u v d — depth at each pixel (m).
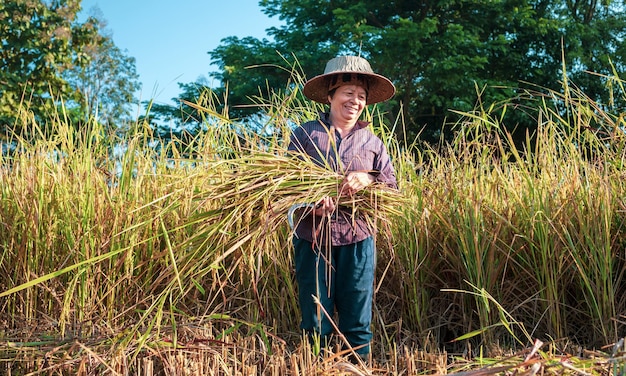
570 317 3.77
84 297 3.52
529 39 17.38
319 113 3.37
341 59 3.27
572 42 16.55
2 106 10.97
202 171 3.66
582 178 3.82
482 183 4.04
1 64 12.09
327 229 3.09
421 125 16.84
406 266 3.96
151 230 3.73
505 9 17.25
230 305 3.85
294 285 3.90
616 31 17.23
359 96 3.28
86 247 3.55
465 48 16.14
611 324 3.46
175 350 2.93
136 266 3.63
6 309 3.70
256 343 3.59
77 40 13.05
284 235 3.76
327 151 3.15
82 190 3.80
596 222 3.56
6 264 3.77
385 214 3.26
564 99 4.05
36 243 3.64
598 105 3.93
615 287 3.59
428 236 3.86
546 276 3.58
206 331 3.38
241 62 16.53
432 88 15.89
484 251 3.73
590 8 18.03
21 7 11.91
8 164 4.12
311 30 17.41
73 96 12.56
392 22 18.09
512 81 17.53
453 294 3.95
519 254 3.80
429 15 17.77
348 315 3.21
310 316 3.19
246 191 2.93
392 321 3.98
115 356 2.82
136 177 3.95
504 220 3.64
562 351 3.23
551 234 3.65
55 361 2.94
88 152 4.06
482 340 3.59
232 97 16.16
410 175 4.29
